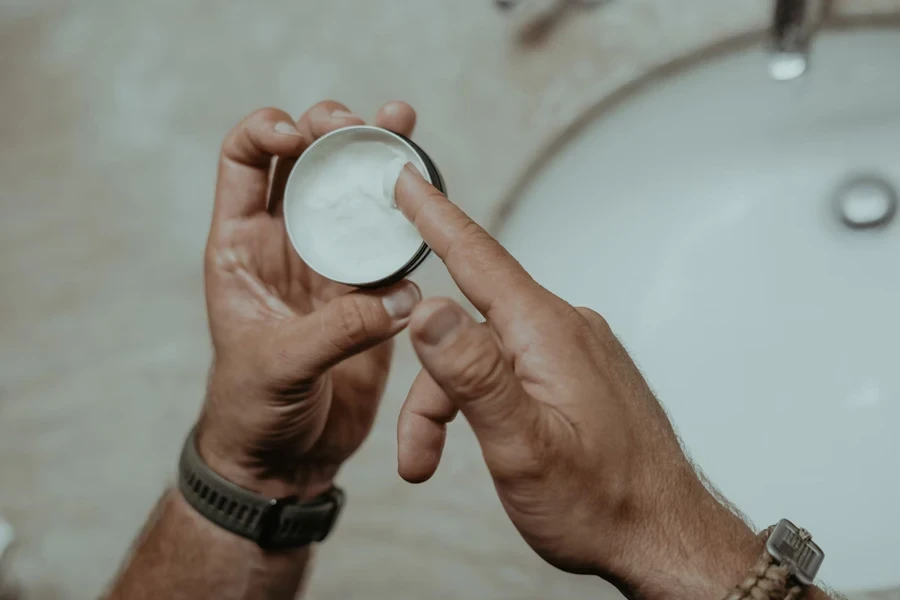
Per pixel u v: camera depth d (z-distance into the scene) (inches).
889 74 26.5
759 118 28.1
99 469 29.7
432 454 18.6
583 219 28.1
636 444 17.5
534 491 16.6
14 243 30.3
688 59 26.4
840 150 28.5
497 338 17.7
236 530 23.0
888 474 26.0
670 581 17.4
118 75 30.2
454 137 27.4
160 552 23.7
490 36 27.6
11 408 30.1
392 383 27.5
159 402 29.4
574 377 17.1
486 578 27.2
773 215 28.8
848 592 23.2
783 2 24.5
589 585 26.7
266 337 21.3
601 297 28.0
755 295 28.5
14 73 30.9
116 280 29.7
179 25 30.0
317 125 22.8
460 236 17.7
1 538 28.1
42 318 30.0
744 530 18.1
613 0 26.8
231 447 22.7
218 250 22.9
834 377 27.4
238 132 22.6
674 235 28.9
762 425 27.4
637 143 27.8
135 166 29.8
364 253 19.9
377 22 28.5
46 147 30.4
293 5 29.2
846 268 28.2
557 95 26.9
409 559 27.6
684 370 28.0
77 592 29.7
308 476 23.9
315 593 28.2
